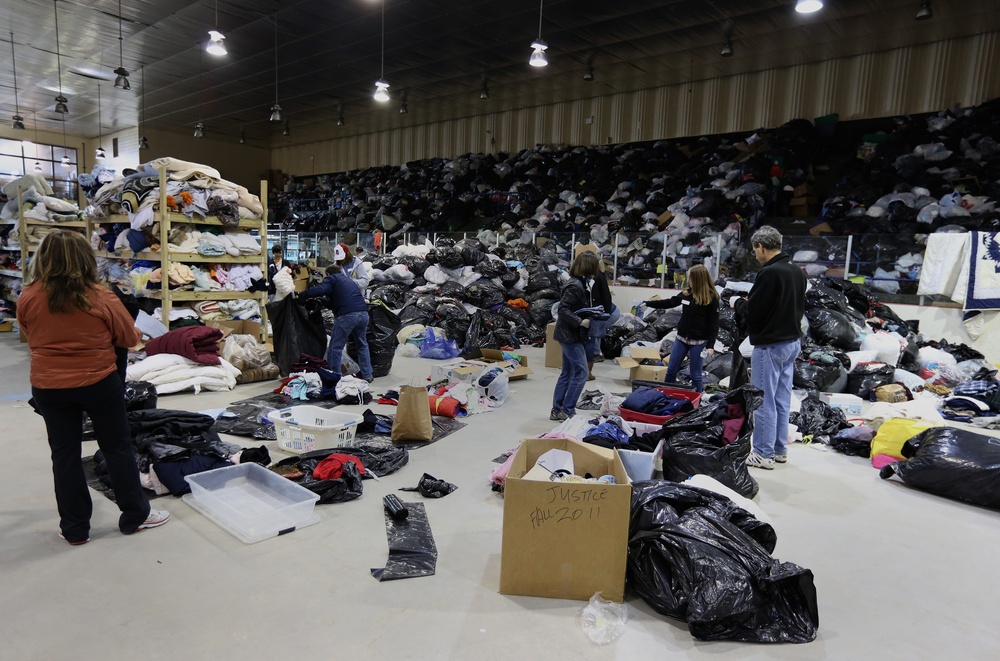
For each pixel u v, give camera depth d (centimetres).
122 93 1527
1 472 344
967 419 502
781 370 386
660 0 848
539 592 234
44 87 1489
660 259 1008
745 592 211
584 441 357
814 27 948
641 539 233
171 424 360
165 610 217
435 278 945
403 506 301
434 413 491
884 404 473
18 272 904
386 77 1307
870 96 1092
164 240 606
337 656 195
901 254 795
